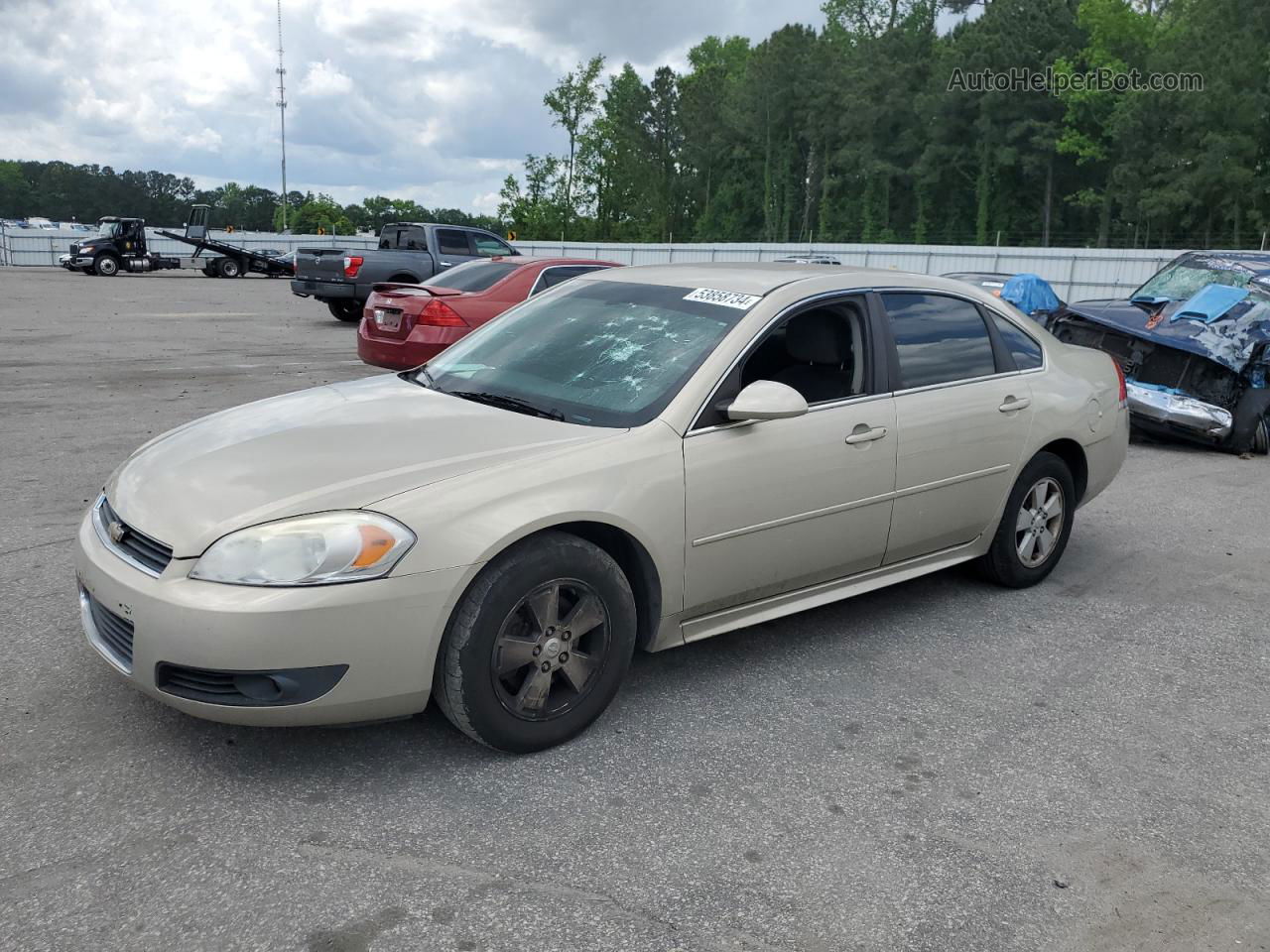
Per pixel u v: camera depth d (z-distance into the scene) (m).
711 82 87.12
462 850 2.77
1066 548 5.96
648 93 89.12
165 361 12.74
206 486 3.14
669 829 2.92
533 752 3.29
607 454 3.37
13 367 11.87
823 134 77.75
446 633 3.07
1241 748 3.58
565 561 3.21
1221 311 9.38
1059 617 4.81
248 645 2.80
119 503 3.26
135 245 36.47
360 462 3.21
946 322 4.64
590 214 87.12
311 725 2.95
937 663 4.20
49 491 6.28
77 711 3.44
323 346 14.96
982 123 66.06
